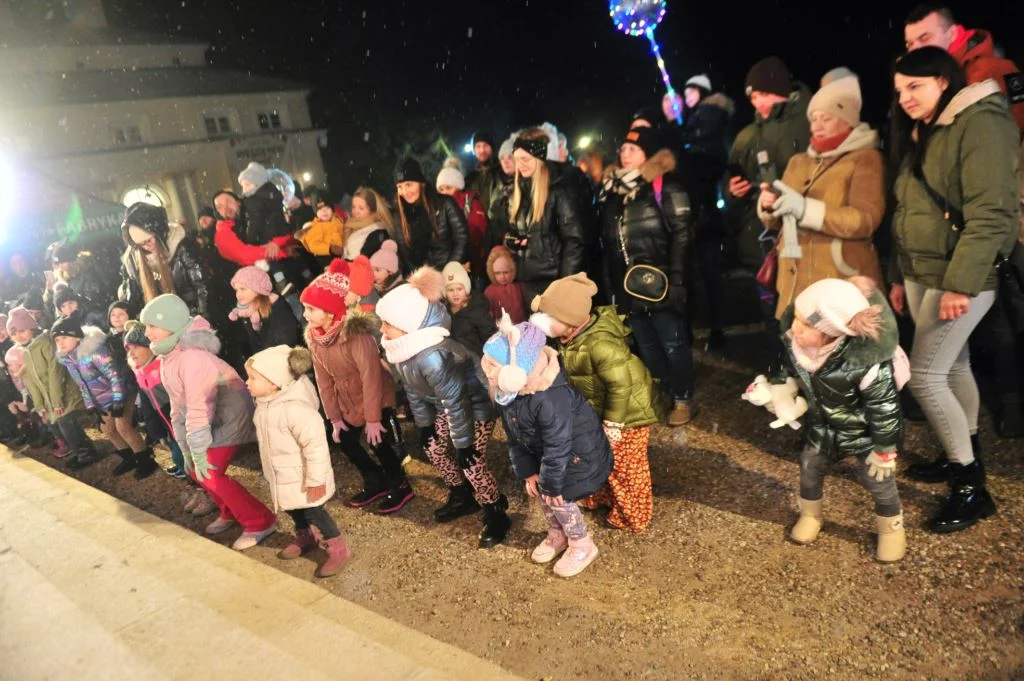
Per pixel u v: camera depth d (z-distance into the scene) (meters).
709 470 3.93
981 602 2.59
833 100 3.33
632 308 4.41
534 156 4.36
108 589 3.06
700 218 5.45
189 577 3.26
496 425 5.07
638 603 2.93
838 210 3.29
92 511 4.27
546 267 4.61
